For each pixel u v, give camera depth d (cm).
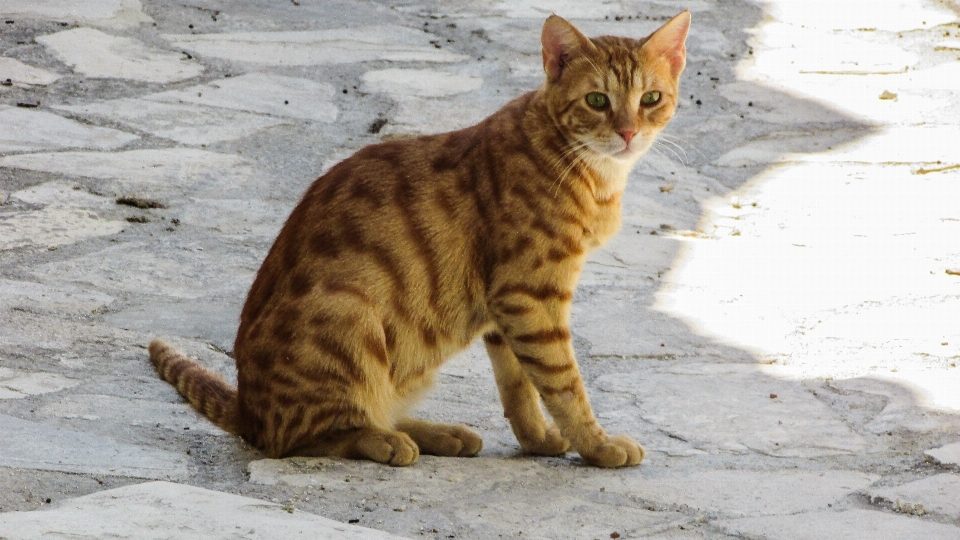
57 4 1396
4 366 680
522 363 610
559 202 603
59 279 830
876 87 1338
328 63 1321
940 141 1202
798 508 545
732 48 1444
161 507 471
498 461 616
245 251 913
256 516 471
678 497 559
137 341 745
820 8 1602
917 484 571
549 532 502
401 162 630
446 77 1305
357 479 564
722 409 697
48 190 977
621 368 762
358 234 608
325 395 592
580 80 624
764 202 1083
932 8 1608
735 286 910
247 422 617
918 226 1029
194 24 1406
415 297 611
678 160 1167
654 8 1580
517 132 617
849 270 942
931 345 798
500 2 1588
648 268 943
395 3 1568
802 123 1245
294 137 1130
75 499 482
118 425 615
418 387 642
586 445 613
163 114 1152
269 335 597
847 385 733
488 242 607
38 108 1132
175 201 991
